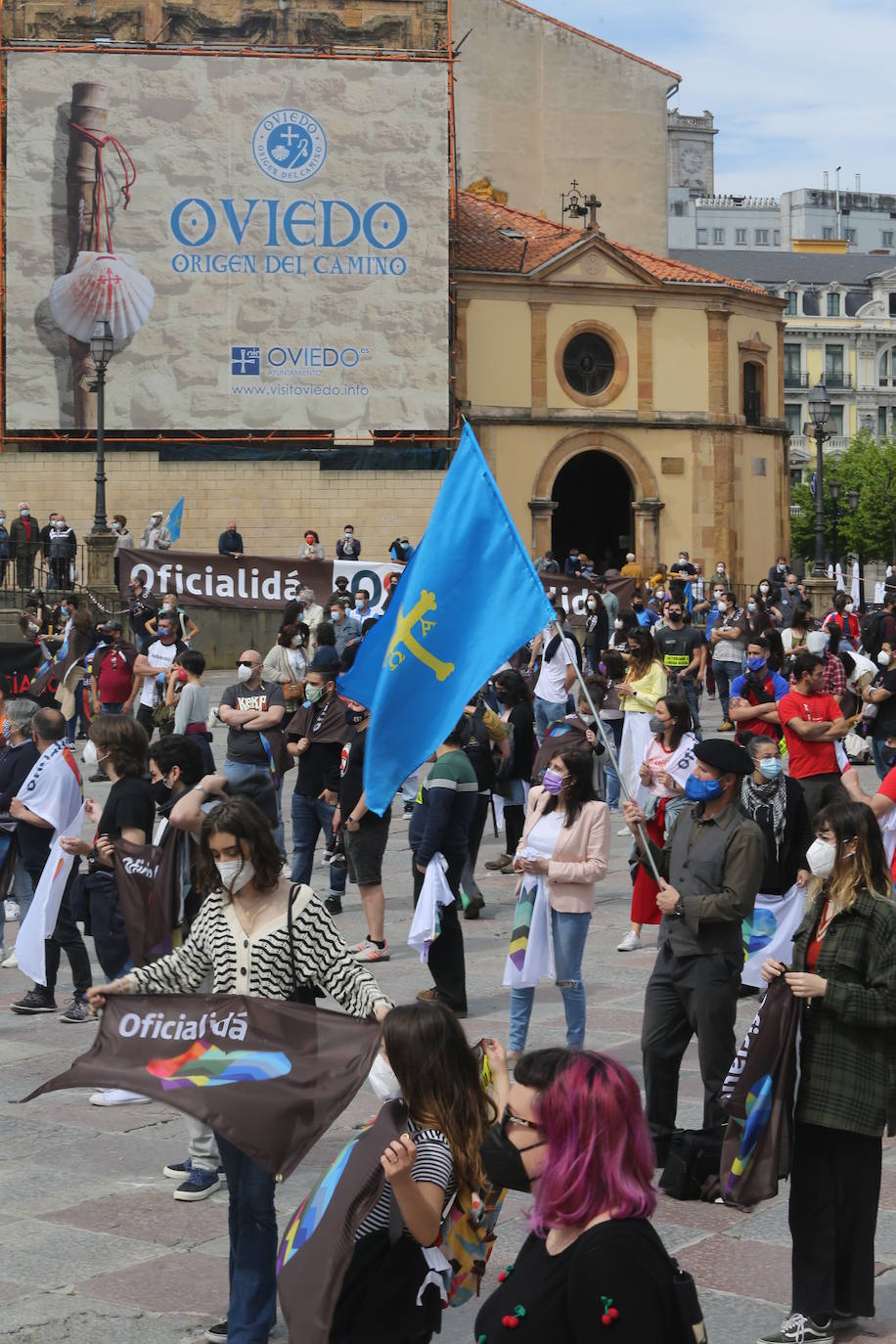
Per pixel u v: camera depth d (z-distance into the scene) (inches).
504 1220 293.7
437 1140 190.7
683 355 1824.6
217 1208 300.2
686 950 301.0
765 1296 258.5
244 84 1588.3
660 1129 306.0
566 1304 153.5
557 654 786.8
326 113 1599.4
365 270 1611.7
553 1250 157.0
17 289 1569.9
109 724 381.1
